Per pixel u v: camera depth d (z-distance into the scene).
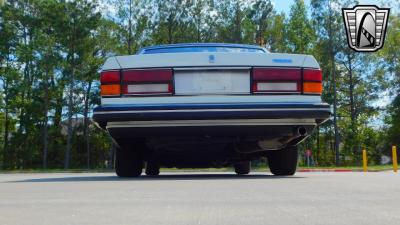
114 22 46.81
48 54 44.25
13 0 47.88
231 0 50.03
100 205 3.58
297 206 3.46
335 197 3.99
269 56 6.02
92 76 46.31
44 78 45.44
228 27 49.91
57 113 48.75
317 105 5.95
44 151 46.12
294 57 6.07
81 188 4.95
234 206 3.47
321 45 48.47
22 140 49.03
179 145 6.45
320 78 6.11
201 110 5.78
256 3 49.78
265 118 5.82
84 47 44.47
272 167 7.20
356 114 52.59
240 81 5.96
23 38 48.25
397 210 3.27
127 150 6.69
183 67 5.94
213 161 7.40
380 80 51.44
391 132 51.66
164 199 3.88
